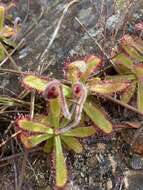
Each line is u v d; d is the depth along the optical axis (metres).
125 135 0.13
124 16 0.14
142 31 0.14
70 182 0.12
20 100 0.13
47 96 0.11
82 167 0.12
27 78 0.12
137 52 0.13
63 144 0.12
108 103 0.13
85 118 0.12
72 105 0.12
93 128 0.12
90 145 0.13
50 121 0.12
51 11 0.15
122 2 0.15
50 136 0.12
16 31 0.14
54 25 0.15
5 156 0.12
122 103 0.13
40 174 0.12
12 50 0.14
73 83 0.12
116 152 0.13
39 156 0.12
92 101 0.13
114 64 0.13
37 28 0.15
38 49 0.14
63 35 0.14
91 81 0.12
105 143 0.13
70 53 0.14
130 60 0.13
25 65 0.14
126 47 0.13
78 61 0.12
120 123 0.13
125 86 0.12
